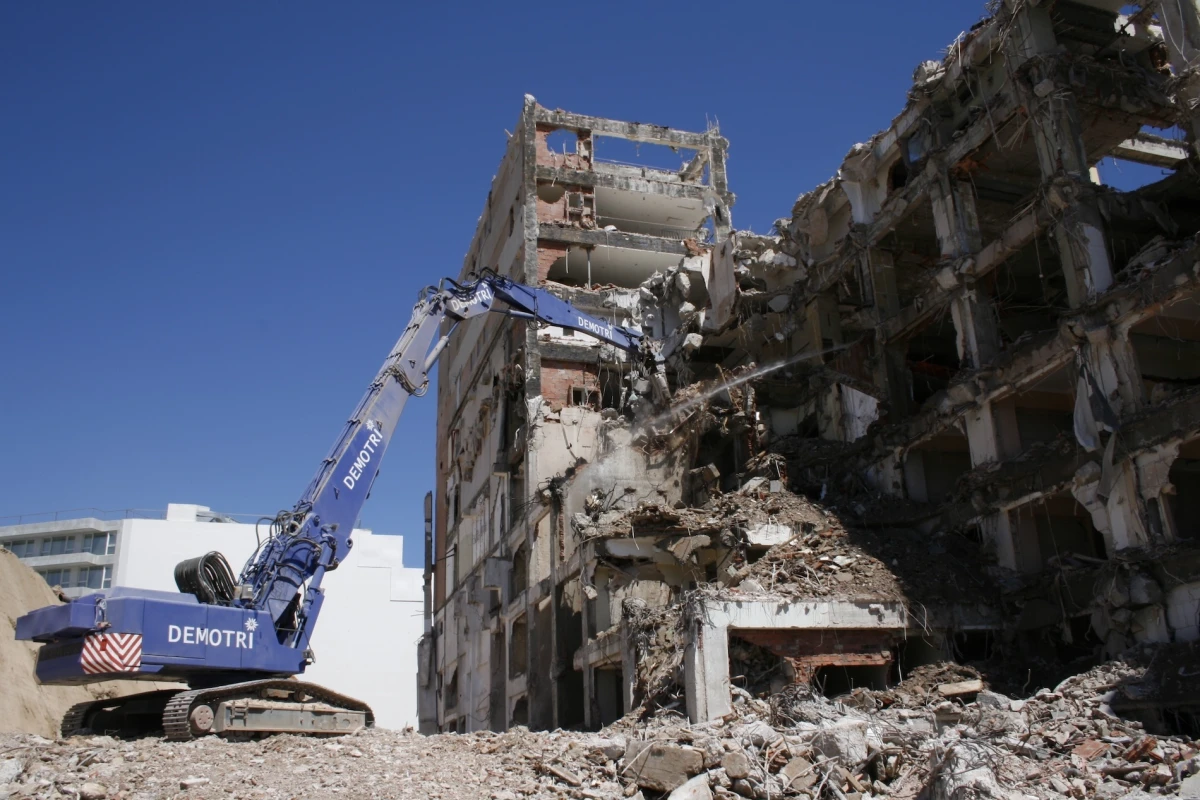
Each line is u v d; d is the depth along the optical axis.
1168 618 21.98
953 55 31.28
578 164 57.12
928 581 26.03
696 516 30.53
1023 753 16.09
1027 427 29.12
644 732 19.62
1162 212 27.56
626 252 55.38
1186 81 25.38
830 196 38.59
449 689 59.97
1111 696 19.42
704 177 61.41
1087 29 28.91
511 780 15.64
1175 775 14.48
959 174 31.25
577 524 37.16
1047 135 27.27
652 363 42.03
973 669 23.81
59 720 37.41
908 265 36.44
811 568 26.14
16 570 42.50
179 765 16.36
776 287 43.69
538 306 34.09
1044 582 25.12
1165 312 24.81
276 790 14.88
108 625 19.28
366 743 18.62
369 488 24.61
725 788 14.85
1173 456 22.48
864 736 16.08
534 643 41.34
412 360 26.75
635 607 29.30
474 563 55.44
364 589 79.06
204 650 20.25
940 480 32.12
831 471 34.31
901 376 33.59
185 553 73.38
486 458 55.19
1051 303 34.41
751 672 24.11
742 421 37.75
